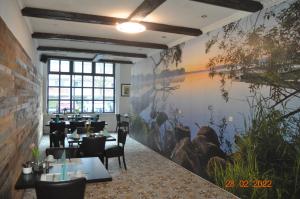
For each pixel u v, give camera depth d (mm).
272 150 3252
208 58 4676
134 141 8602
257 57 3539
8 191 2664
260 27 3498
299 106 2926
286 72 3094
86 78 10969
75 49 7109
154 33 5332
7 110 2555
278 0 3229
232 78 4031
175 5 3701
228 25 4156
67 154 3613
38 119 6965
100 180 2596
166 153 6336
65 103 10648
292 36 3029
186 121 5410
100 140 4777
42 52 7809
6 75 2504
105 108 11273
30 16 3918
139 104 8453
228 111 4105
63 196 2146
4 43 2426
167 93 6352
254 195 3516
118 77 11234
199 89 4953
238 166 3838
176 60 5902
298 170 2893
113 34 5484
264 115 3389
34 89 5520
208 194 3988
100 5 3748
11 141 2779
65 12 4000
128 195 3922
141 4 3525
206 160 4680
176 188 4250
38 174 2682
